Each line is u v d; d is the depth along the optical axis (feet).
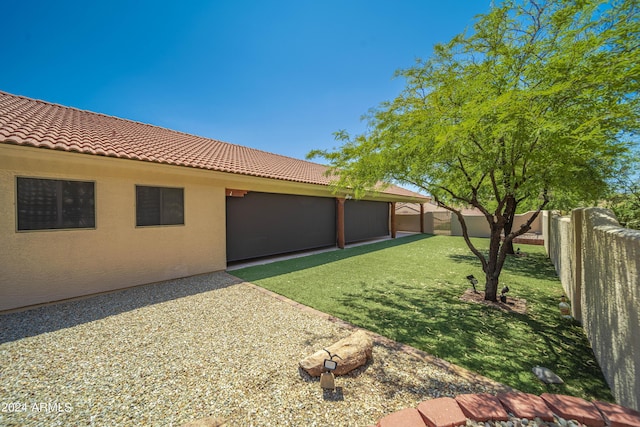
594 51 12.98
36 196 19.60
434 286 25.98
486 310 19.58
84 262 21.83
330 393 10.37
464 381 11.16
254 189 35.86
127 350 13.64
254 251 38.42
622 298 10.02
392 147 19.13
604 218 13.94
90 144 21.93
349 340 13.11
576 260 17.95
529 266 35.27
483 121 14.08
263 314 18.61
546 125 11.94
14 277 18.72
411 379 11.27
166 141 34.55
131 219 24.52
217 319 17.71
